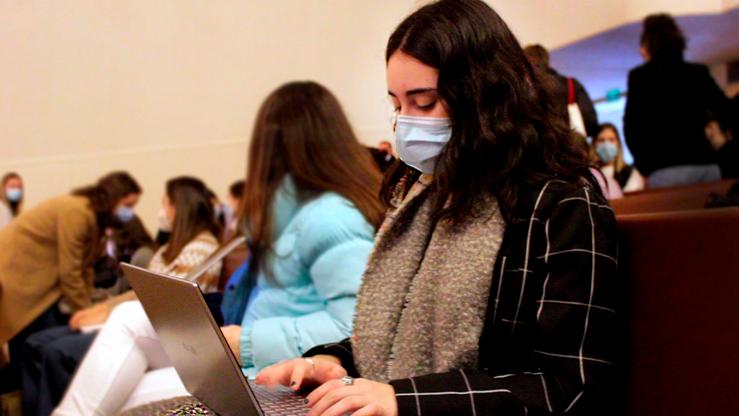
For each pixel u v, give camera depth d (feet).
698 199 6.73
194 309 2.89
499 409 2.93
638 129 10.68
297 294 5.57
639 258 3.26
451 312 3.33
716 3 15.98
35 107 16.94
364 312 3.87
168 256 8.74
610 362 3.03
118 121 17.47
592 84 19.84
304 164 5.61
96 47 17.33
